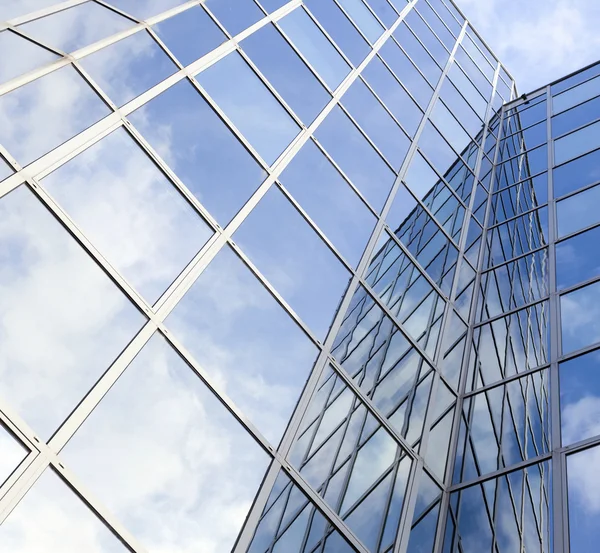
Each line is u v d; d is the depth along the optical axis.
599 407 12.81
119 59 12.05
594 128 23.56
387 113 19.64
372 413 12.91
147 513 8.25
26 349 7.99
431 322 16.23
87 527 7.59
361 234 15.48
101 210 9.94
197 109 13.02
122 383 8.78
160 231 10.70
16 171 9.12
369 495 11.75
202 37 14.49
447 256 18.50
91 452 8.02
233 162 13.05
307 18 18.50
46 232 9.01
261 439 10.31
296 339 12.12
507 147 26.52
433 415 14.28
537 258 18.66
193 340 10.19
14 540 6.93
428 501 12.74
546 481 12.27
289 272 12.84
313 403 11.63
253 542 9.28
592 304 15.35
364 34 20.88
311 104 16.47
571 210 19.69
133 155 11.04
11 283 8.26
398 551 11.49
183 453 9.04
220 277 11.27
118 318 9.21
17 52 10.28
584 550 10.71
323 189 15.09
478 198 22.30
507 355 16.03
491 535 12.16
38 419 7.72
